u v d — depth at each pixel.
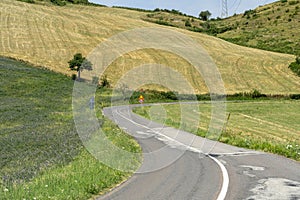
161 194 9.88
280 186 10.95
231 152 18.30
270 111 56.06
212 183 11.27
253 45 133.62
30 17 104.25
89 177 11.31
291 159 16.52
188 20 174.25
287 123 44.69
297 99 74.19
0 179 12.14
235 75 83.06
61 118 33.66
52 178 11.23
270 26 157.75
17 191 9.84
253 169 13.70
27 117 34.56
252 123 42.97
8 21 98.00
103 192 10.14
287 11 172.00
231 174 12.70
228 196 9.71
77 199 9.33
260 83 80.06
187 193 10.01
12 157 16.67
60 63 76.06
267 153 18.27
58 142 19.73
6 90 53.28
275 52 114.38
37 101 46.88
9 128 28.05
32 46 84.12
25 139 22.09
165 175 12.52
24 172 12.74
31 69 70.06
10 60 74.94
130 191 10.23
